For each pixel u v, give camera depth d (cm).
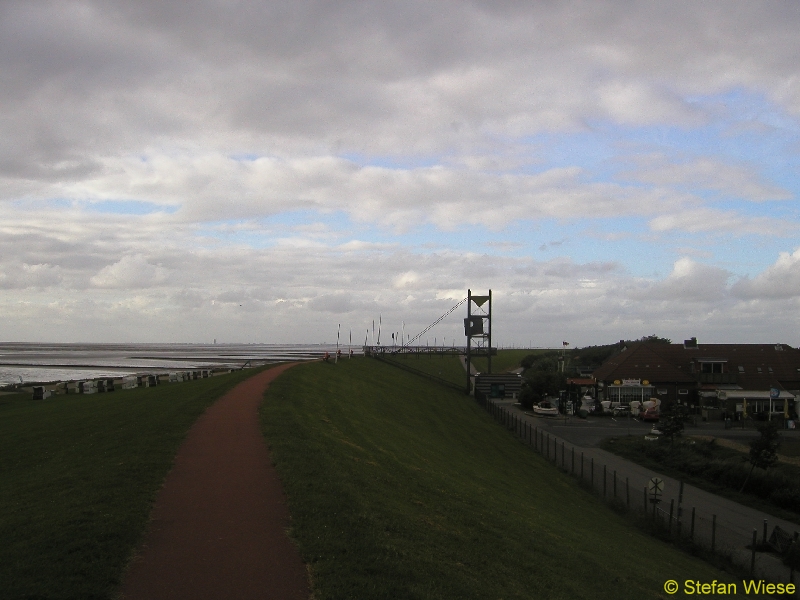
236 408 2914
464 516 1783
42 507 1395
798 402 6925
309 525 1288
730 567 2353
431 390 7912
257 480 1634
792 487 3575
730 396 7194
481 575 1281
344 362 7956
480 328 9438
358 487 1673
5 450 2359
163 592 977
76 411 3500
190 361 16825
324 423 2834
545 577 1434
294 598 971
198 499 1462
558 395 8012
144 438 2166
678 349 8331
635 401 7412
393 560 1168
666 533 2731
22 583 967
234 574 1051
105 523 1241
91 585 971
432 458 3000
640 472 4197
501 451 4388
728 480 3894
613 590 1547
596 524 2619
